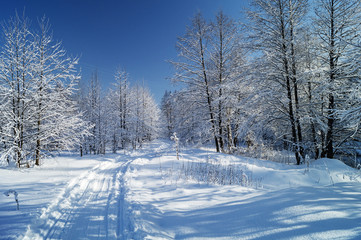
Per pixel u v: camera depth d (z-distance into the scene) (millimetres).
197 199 4137
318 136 10156
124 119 22859
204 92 13789
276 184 5727
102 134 19828
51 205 3967
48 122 11062
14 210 3607
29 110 9734
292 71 9227
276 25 8977
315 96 8695
